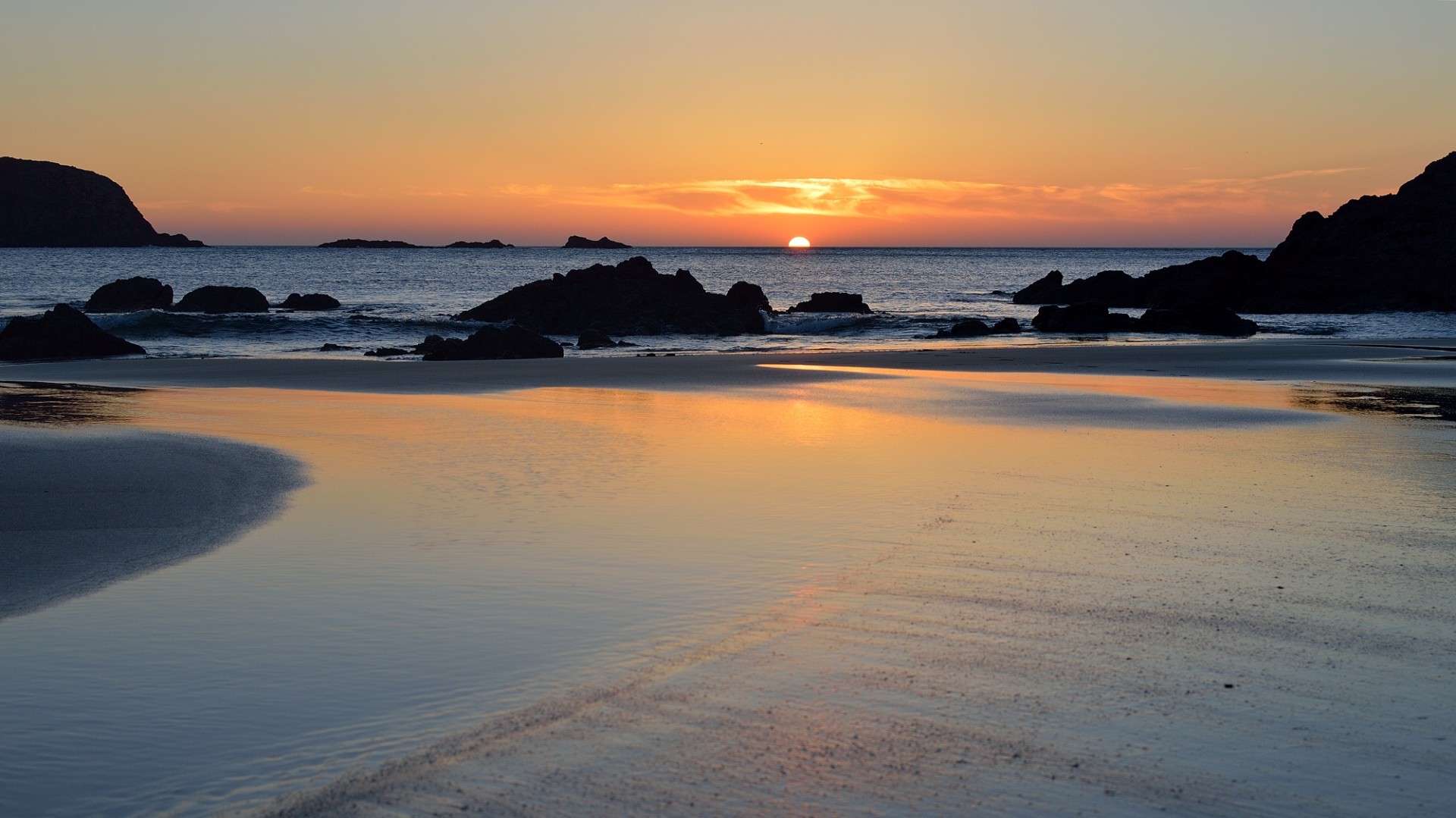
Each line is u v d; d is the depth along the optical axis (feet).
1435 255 219.41
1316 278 223.71
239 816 15.35
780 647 22.20
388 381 84.28
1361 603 25.27
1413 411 65.05
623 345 148.56
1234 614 24.39
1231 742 17.57
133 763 17.08
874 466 44.68
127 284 194.49
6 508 36.50
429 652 22.09
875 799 15.66
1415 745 17.47
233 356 124.16
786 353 123.85
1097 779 16.29
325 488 40.11
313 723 18.54
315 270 467.11
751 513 35.45
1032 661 21.35
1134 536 32.07
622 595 26.17
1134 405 67.72
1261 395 74.28
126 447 49.19
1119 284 263.49
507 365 100.42
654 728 18.17
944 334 164.25
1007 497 38.14
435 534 32.76
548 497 38.37
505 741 17.70
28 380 85.40
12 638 23.16
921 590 26.40
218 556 30.22
